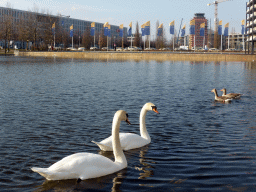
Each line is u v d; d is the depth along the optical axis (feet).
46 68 155.63
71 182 21.94
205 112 48.93
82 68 158.40
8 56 333.83
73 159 22.20
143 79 103.04
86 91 71.82
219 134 35.58
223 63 215.51
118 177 22.98
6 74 117.29
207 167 25.13
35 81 93.25
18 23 435.12
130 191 20.89
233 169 24.71
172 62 231.30
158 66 180.24
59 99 59.82
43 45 416.87
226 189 21.15
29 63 202.90
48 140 32.50
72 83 88.74
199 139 33.40
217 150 29.55
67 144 31.14
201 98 63.57
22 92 69.10
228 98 60.59
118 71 139.33
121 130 37.37
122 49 431.84
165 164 25.81
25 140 32.45
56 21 440.04
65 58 305.12
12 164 25.54
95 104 54.70
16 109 49.39
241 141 32.65
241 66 180.24
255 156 27.78
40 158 27.02
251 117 45.24
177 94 68.90
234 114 47.52
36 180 22.45
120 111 24.79
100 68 159.53
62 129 37.19
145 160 26.71
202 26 307.17
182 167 25.17
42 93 67.82
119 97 63.16
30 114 45.65
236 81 99.14
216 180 22.63
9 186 21.54
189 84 89.81
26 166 25.13
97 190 20.98
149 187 21.48
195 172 24.09
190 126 39.42
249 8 310.45
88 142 31.91
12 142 31.68
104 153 28.43
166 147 30.48
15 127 37.93
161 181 22.47
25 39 402.93
